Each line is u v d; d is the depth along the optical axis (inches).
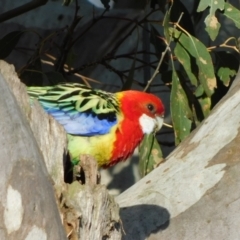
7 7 493.4
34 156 203.6
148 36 434.0
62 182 221.5
